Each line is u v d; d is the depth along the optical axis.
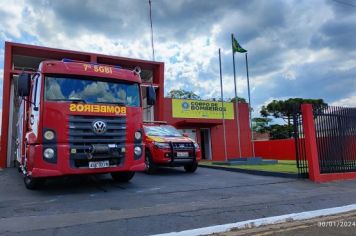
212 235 6.51
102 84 9.86
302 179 12.80
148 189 10.22
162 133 14.44
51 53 18.48
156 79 21.31
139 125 10.23
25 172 10.28
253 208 8.17
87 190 10.00
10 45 17.62
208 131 29.98
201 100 29.39
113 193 9.55
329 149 13.26
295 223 7.54
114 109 9.72
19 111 13.53
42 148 8.88
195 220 7.10
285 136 45.69
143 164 10.16
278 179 12.80
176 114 28.19
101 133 9.38
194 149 13.98
